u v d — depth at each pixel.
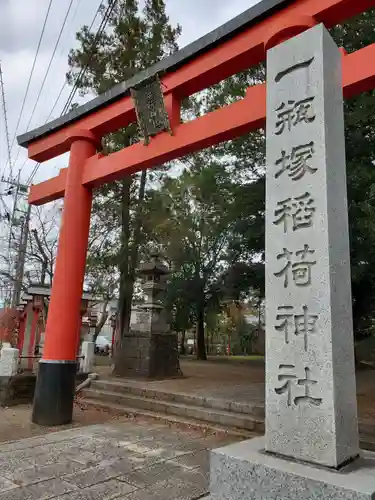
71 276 6.30
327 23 4.28
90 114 6.77
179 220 13.99
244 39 4.86
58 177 7.19
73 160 6.72
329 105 2.96
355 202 8.65
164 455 4.51
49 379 6.03
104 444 4.89
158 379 9.38
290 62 3.15
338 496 2.04
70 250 6.37
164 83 5.70
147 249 12.40
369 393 7.49
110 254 12.18
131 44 12.85
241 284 13.99
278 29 4.01
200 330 18.80
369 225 7.02
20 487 3.50
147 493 3.42
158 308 10.12
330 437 2.36
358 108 7.68
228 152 11.71
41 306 11.57
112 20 12.59
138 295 14.13
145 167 6.04
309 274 2.68
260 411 5.99
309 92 2.99
